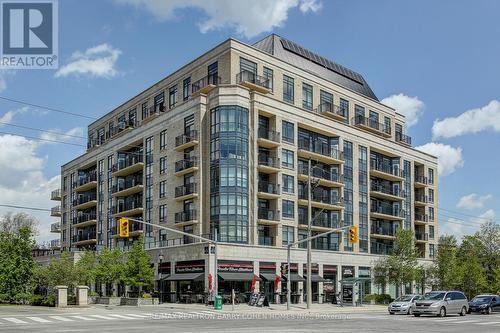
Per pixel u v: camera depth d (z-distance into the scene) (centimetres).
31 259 4947
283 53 6712
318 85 6700
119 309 4088
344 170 6688
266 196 5650
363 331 2270
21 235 4978
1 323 2684
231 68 5684
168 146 6112
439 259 6762
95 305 4594
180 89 6391
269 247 5569
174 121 6053
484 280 6725
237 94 5503
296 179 5994
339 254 6438
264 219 5588
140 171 6888
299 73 6450
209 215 5459
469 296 6769
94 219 7756
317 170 6334
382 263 6331
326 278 6231
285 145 5912
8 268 4688
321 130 6419
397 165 7656
